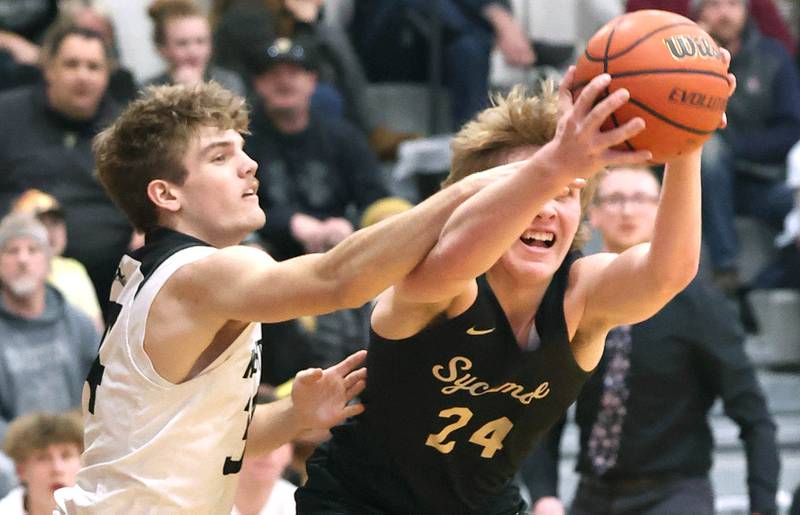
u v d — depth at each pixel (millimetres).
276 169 13117
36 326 11039
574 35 16734
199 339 5543
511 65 15883
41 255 10992
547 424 6039
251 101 13312
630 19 4793
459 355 5633
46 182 12539
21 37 15320
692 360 9125
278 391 10125
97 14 14414
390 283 5062
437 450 5910
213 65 14359
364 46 16250
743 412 9141
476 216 4793
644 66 4652
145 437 5684
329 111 14727
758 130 15594
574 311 5789
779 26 16547
